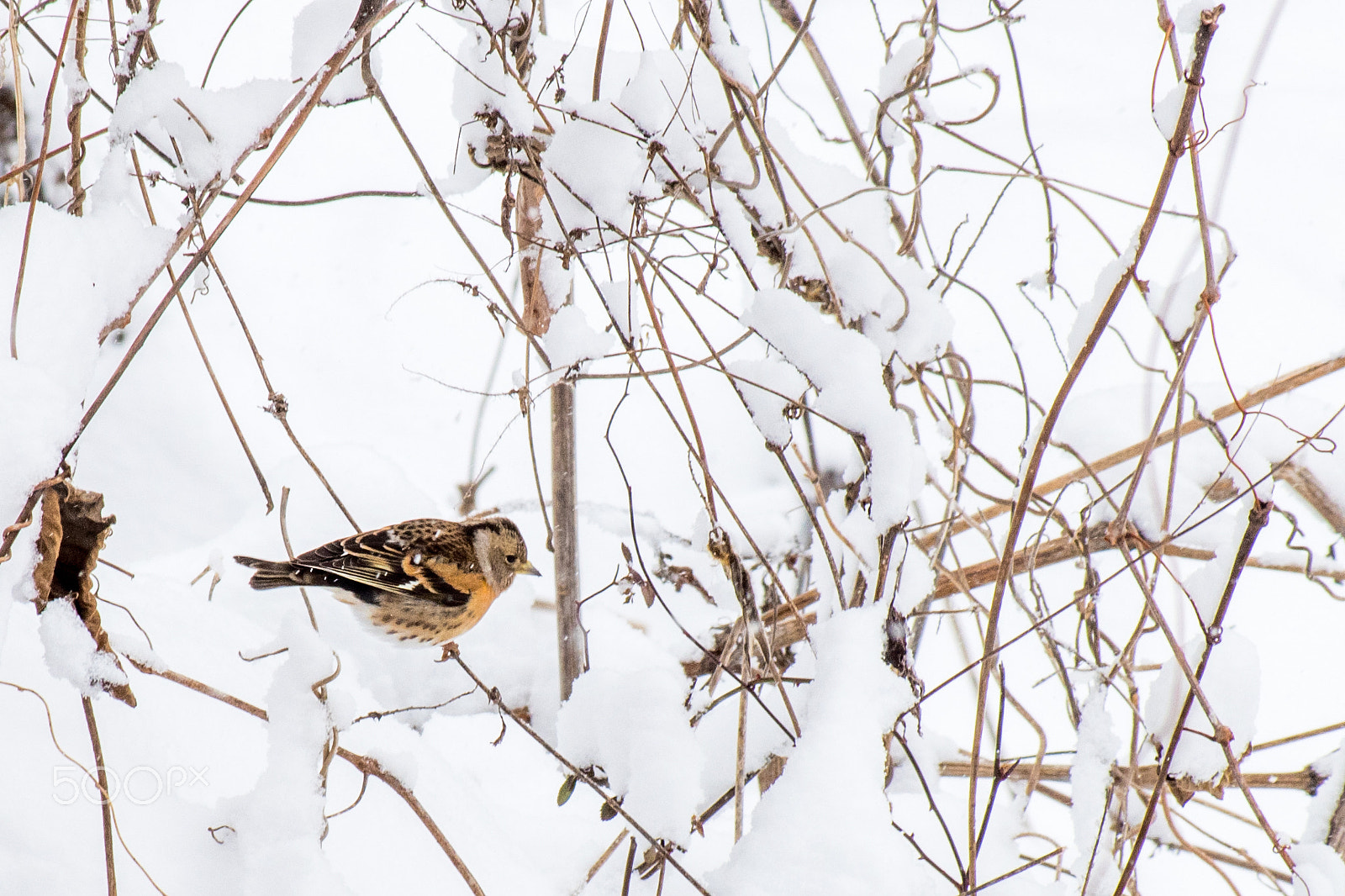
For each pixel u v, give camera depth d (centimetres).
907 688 559
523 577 983
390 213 1258
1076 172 1364
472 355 1196
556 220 681
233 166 575
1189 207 1311
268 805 527
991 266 1284
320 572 786
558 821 767
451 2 665
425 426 1141
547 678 916
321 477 655
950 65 1452
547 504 1067
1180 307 580
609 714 589
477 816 694
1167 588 879
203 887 509
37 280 527
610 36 1106
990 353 1223
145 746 566
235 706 571
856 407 584
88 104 1080
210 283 1209
